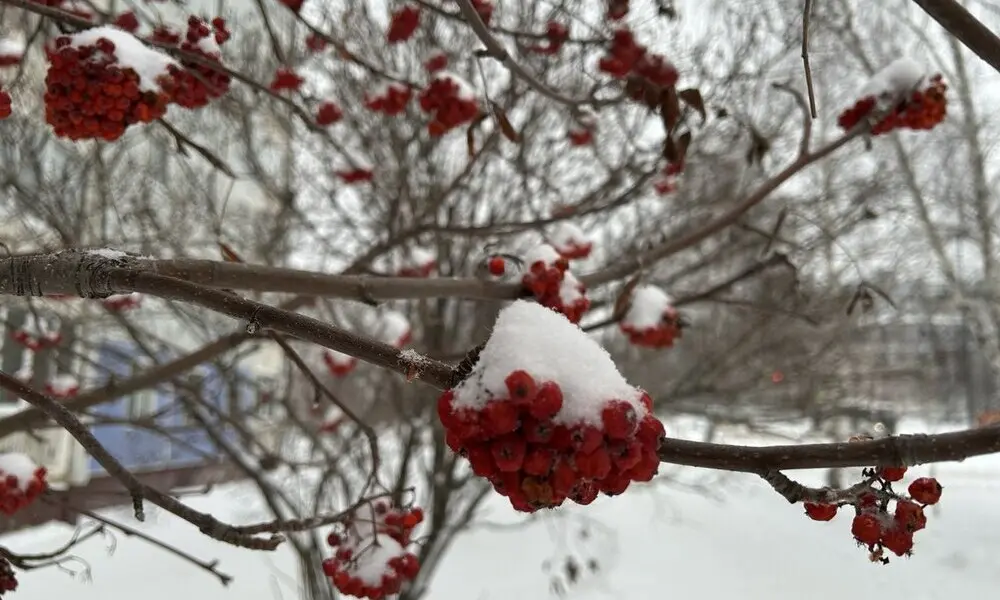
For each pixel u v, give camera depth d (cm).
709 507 1129
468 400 118
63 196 466
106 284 162
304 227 620
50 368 594
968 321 1066
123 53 211
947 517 1149
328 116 401
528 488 114
